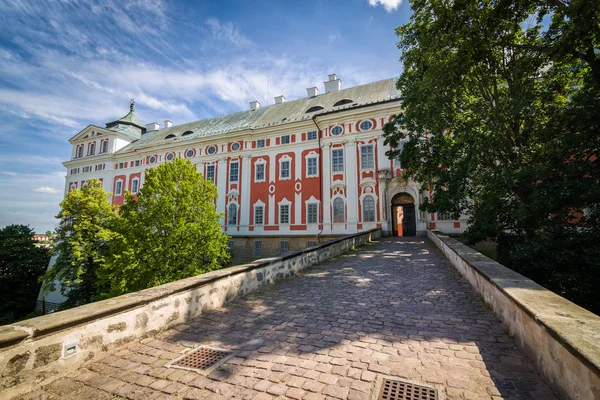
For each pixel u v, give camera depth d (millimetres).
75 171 43906
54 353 3367
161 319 4828
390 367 3545
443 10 11281
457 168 13438
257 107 38219
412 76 15453
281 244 28094
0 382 2875
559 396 2855
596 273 9156
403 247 16766
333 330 4809
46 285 23688
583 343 2498
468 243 13922
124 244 17906
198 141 33500
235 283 6746
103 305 4066
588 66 11562
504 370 3408
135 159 38906
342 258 13250
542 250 9898
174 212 18938
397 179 23891
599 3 7887
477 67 12656
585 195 9031
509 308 4449
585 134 9555
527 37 12469
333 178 26594
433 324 4965
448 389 3064
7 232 30812
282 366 3635
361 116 26016
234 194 31031
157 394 3100
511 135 12672
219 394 3072
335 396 2977
